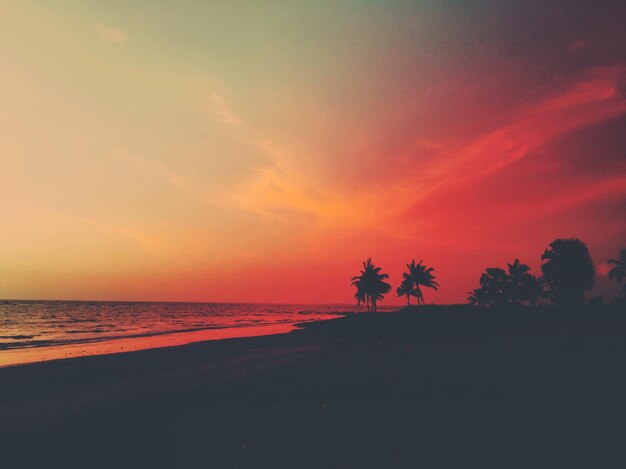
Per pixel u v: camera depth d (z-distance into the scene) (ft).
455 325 125.08
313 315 417.90
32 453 24.29
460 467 19.11
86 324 215.10
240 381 42.60
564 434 22.30
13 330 172.04
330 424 25.55
